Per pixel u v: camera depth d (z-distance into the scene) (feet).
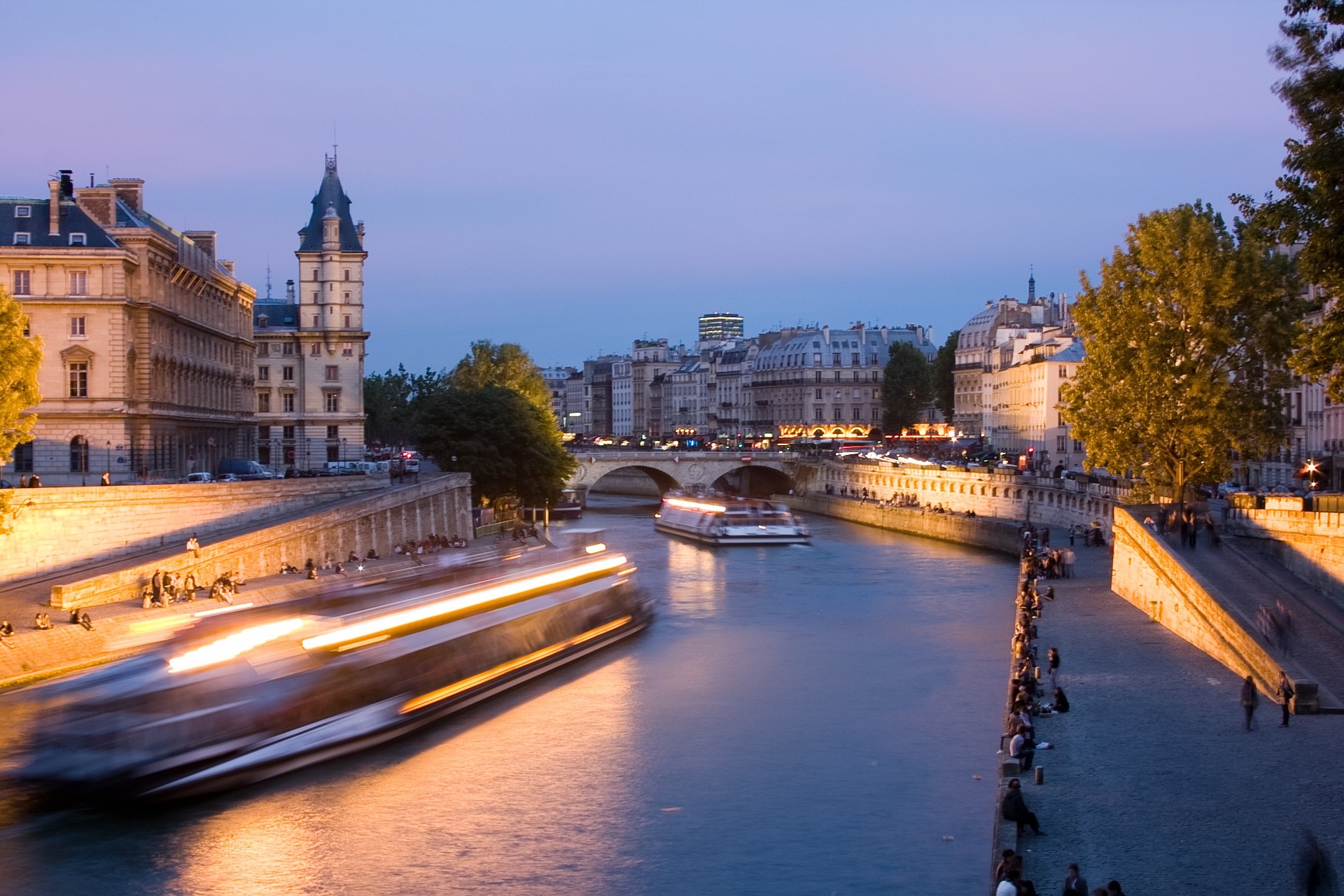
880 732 221.25
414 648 228.43
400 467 539.29
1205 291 319.27
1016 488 531.50
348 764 206.18
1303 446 446.19
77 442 377.30
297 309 632.38
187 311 448.24
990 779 195.72
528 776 200.23
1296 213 156.56
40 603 257.96
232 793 190.49
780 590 387.34
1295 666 199.31
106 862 165.99
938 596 371.97
